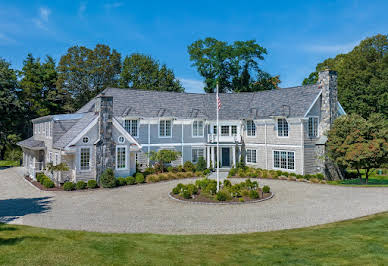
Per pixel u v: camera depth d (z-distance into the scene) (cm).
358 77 4500
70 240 1142
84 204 1959
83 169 2602
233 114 3831
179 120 3644
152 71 5962
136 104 3538
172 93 3934
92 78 5647
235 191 2144
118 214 1702
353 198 2098
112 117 2717
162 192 2369
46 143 3128
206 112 3862
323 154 3094
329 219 1577
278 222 1537
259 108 3647
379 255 989
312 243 1143
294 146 3145
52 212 1744
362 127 2689
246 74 5488
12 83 4294
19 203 1989
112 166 2689
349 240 1162
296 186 2639
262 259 977
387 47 4775
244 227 1449
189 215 1681
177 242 1168
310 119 3150
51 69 5800
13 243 1078
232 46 5409
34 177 2903
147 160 3412
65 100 5794
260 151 3553
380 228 1320
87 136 2616
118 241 1152
